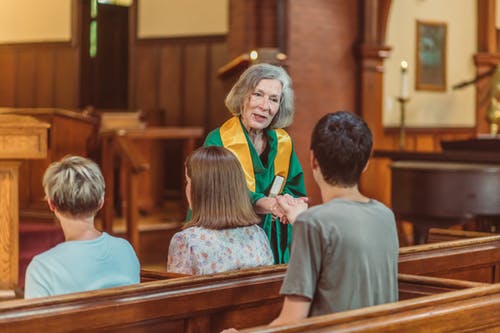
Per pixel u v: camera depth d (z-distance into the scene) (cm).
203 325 326
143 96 1309
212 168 356
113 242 327
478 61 1317
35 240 734
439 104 1288
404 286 349
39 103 1359
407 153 946
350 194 287
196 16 1277
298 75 1020
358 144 282
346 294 273
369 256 277
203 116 1267
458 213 767
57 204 321
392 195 809
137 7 1311
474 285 327
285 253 411
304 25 1023
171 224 972
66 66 1341
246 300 338
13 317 268
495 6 1329
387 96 1219
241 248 357
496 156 850
